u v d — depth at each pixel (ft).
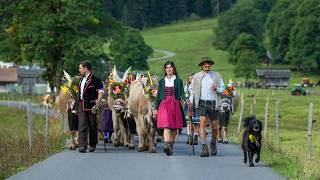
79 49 169.78
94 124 57.88
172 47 645.92
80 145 57.67
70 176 41.78
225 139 74.95
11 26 181.47
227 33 646.33
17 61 184.14
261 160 52.01
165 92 55.21
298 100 267.80
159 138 72.33
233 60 565.53
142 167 46.34
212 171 44.47
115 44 186.19
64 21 170.91
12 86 387.96
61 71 171.94
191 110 56.44
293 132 129.29
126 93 62.90
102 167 46.29
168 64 55.36
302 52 519.19
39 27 171.12
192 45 652.48
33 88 377.50
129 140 63.31
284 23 559.38
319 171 43.70
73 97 58.39
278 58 570.05
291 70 527.40
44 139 66.95
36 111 173.27
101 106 65.26
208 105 55.26
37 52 171.42
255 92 344.69
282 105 241.76
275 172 44.47
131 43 437.58
